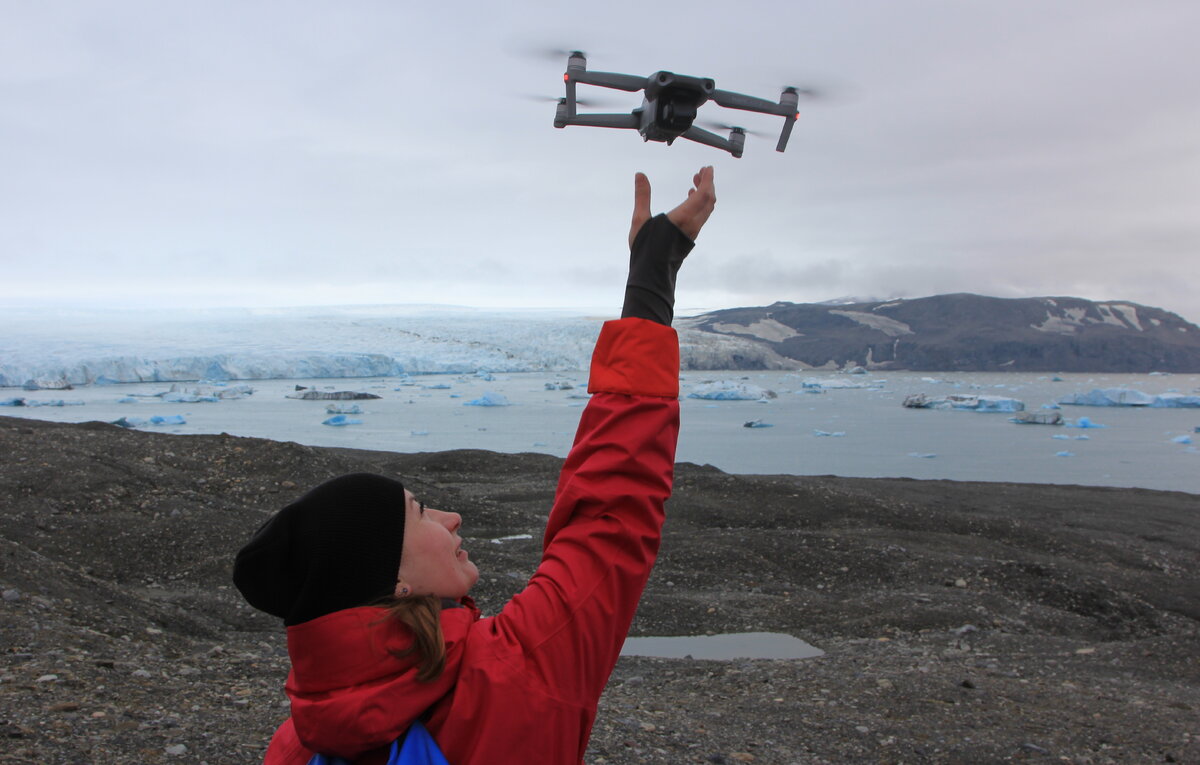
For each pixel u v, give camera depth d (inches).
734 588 433.7
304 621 42.5
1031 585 439.2
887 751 204.4
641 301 47.5
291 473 543.8
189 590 374.3
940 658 314.7
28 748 145.7
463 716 41.5
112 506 460.4
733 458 1518.2
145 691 192.2
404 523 44.0
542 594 44.4
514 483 770.2
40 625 238.1
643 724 207.9
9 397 2655.0
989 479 1274.6
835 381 5054.1
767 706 239.0
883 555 473.4
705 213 47.5
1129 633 390.3
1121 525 664.4
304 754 47.9
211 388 3021.7
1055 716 233.1
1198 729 222.1
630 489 44.9
